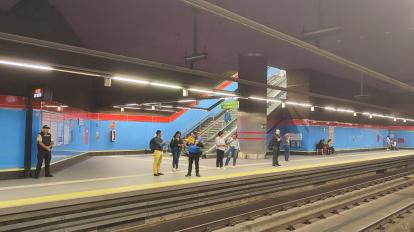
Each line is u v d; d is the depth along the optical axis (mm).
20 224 6777
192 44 17109
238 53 19484
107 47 17453
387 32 14547
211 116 27953
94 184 10023
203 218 9547
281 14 12836
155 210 9109
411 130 41125
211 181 10797
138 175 12320
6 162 11125
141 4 12164
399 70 23141
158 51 18344
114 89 23750
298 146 25578
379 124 39656
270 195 12930
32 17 12000
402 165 26531
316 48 8664
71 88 16938
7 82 11164
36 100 11500
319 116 26109
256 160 18875
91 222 7824
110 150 24703
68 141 16656
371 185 16984
